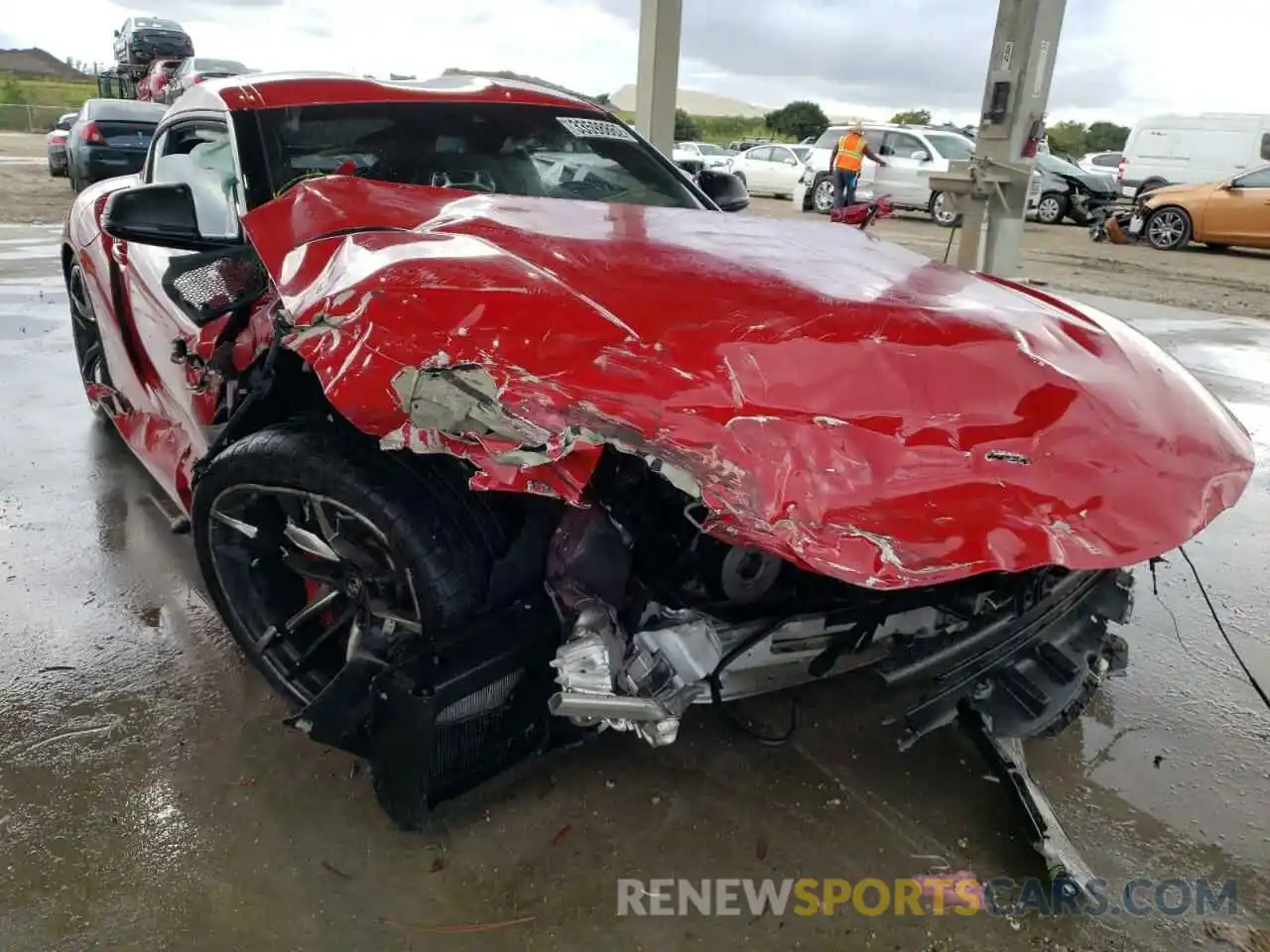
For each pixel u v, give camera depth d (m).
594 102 3.73
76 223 3.92
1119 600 2.25
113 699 2.52
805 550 1.52
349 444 2.00
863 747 2.43
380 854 2.02
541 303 1.81
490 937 1.83
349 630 2.23
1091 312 2.42
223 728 2.42
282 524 2.26
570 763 2.32
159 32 22.94
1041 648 2.10
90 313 4.12
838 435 1.65
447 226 2.25
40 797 2.16
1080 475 1.73
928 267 2.54
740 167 21.28
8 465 4.03
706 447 1.59
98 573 3.16
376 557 2.01
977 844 2.12
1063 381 1.88
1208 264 11.86
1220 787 2.33
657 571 2.05
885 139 16.59
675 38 7.43
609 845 2.07
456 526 1.92
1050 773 2.37
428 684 1.87
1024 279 10.04
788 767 2.34
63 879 1.93
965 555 1.57
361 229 2.20
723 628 1.98
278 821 2.11
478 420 1.62
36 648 2.74
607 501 1.92
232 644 2.79
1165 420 1.94
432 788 1.93
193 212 2.60
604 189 3.24
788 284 2.04
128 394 3.46
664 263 2.10
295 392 2.21
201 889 1.92
